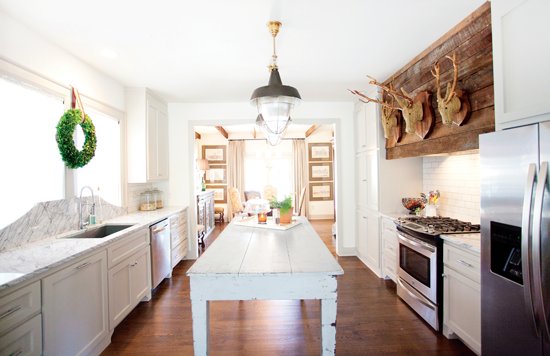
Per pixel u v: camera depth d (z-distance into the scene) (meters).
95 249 1.91
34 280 1.42
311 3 1.74
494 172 1.44
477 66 1.83
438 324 2.15
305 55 2.54
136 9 1.77
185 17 1.88
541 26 1.25
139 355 1.95
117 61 2.58
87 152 2.34
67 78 2.34
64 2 1.68
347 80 3.23
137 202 3.61
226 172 7.32
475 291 1.78
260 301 2.78
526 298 1.21
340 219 4.21
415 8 1.81
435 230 2.22
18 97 1.89
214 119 4.11
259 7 1.78
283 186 7.55
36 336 1.44
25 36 1.91
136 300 2.52
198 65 2.71
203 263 1.64
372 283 3.13
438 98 1.97
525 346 1.28
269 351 1.99
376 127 3.31
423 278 2.32
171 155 4.11
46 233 2.09
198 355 1.54
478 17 1.81
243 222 2.83
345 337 2.12
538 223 1.16
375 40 2.26
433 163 3.08
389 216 3.00
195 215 4.14
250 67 2.79
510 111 1.42
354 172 4.19
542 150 1.18
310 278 1.52
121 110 3.20
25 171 1.95
